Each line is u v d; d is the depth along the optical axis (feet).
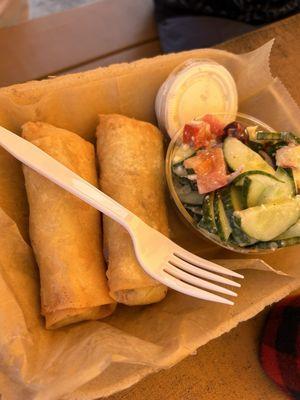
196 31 1.25
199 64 0.79
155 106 0.82
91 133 0.80
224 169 0.71
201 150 0.74
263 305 0.68
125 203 0.73
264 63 0.83
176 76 0.78
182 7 1.26
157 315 0.70
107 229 0.71
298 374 0.71
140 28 1.27
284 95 0.85
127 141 0.76
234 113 0.83
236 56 0.85
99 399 0.68
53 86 0.74
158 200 0.76
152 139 0.79
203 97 0.81
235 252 0.77
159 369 0.62
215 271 0.69
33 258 0.69
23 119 0.72
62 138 0.72
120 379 0.60
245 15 1.27
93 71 0.77
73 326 0.67
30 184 0.69
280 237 0.71
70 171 0.67
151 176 0.77
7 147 0.65
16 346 0.58
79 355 0.59
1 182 0.71
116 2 1.28
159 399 0.70
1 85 1.13
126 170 0.75
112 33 1.25
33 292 0.67
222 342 0.75
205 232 0.72
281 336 0.73
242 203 0.70
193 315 0.67
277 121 0.86
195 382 0.72
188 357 0.73
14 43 1.17
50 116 0.75
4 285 0.60
